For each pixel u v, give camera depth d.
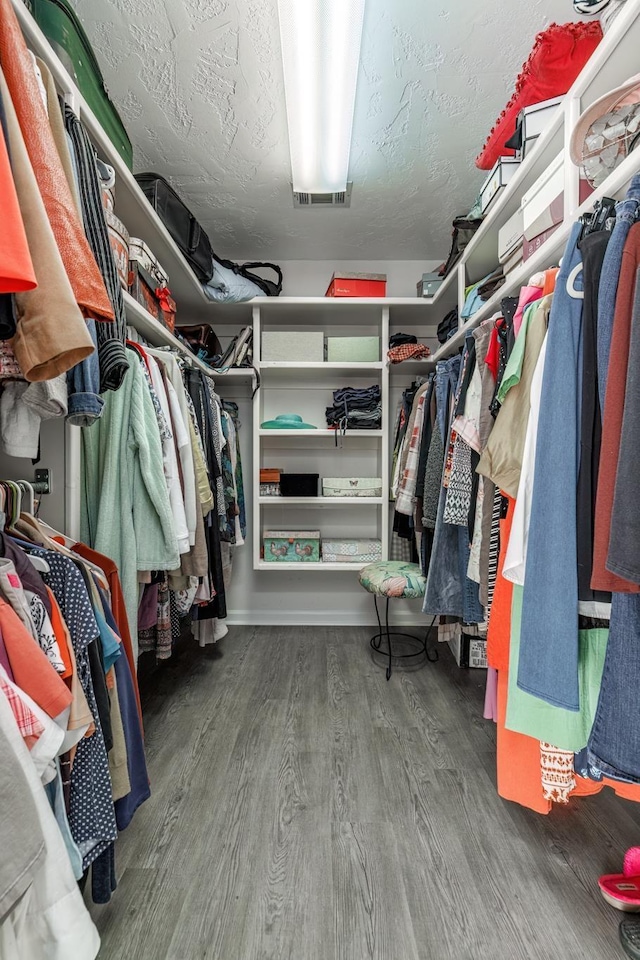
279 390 3.06
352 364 2.71
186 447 1.53
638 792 0.91
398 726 1.72
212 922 0.94
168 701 1.91
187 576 1.60
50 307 0.59
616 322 0.70
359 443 3.05
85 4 1.30
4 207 0.53
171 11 1.32
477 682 2.11
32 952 0.63
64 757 0.79
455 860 1.10
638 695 0.68
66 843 0.74
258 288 2.68
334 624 3.01
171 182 2.12
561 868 1.07
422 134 1.83
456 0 1.29
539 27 1.37
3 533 0.75
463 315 1.93
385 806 1.28
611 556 0.63
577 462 0.81
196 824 1.21
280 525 3.04
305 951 0.88
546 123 1.30
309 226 2.53
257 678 2.14
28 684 0.63
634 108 0.88
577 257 0.86
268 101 1.64
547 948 0.89
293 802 1.30
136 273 1.54
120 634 1.06
